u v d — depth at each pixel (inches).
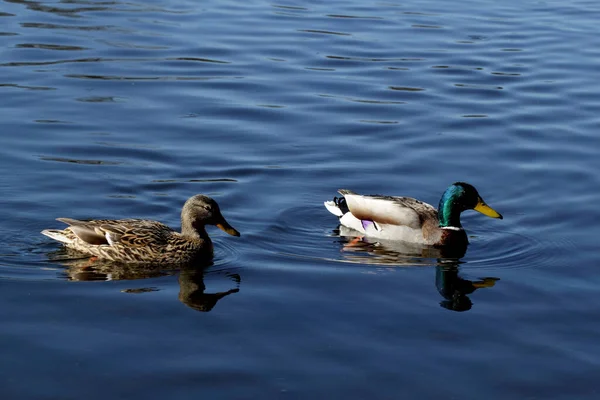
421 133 687.7
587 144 668.7
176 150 634.2
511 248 511.2
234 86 770.2
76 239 478.3
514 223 546.3
